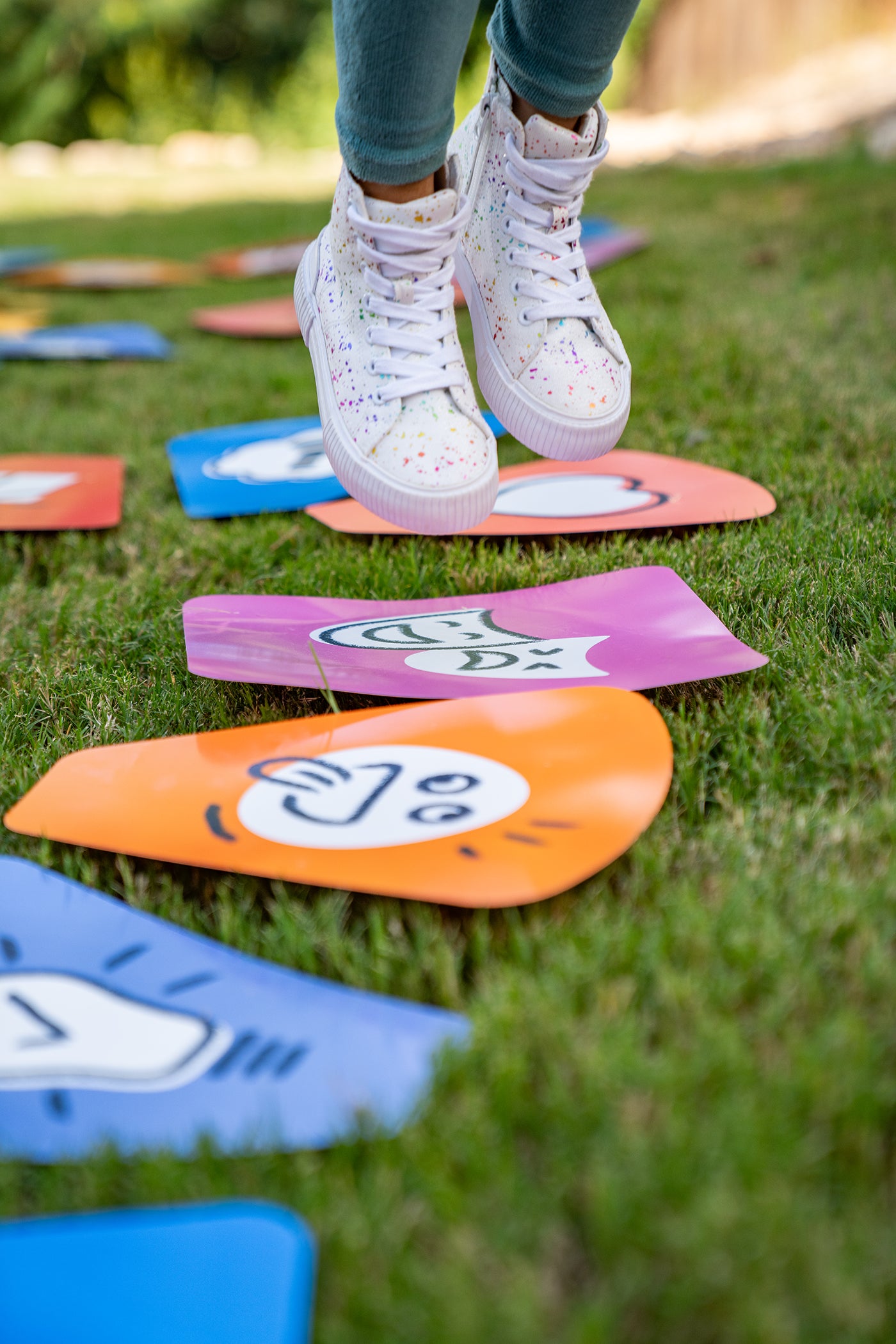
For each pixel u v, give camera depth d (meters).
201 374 3.35
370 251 1.27
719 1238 0.62
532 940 0.89
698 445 2.32
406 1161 0.69
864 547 1.62
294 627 1.46
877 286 3.55
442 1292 0.60
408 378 1.30
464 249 1.44
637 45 13.64
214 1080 0.76
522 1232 0.64
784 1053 0.75
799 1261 0.61
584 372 1.39
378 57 1.09
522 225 1.36
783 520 1.80
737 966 0.83
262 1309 0.61
